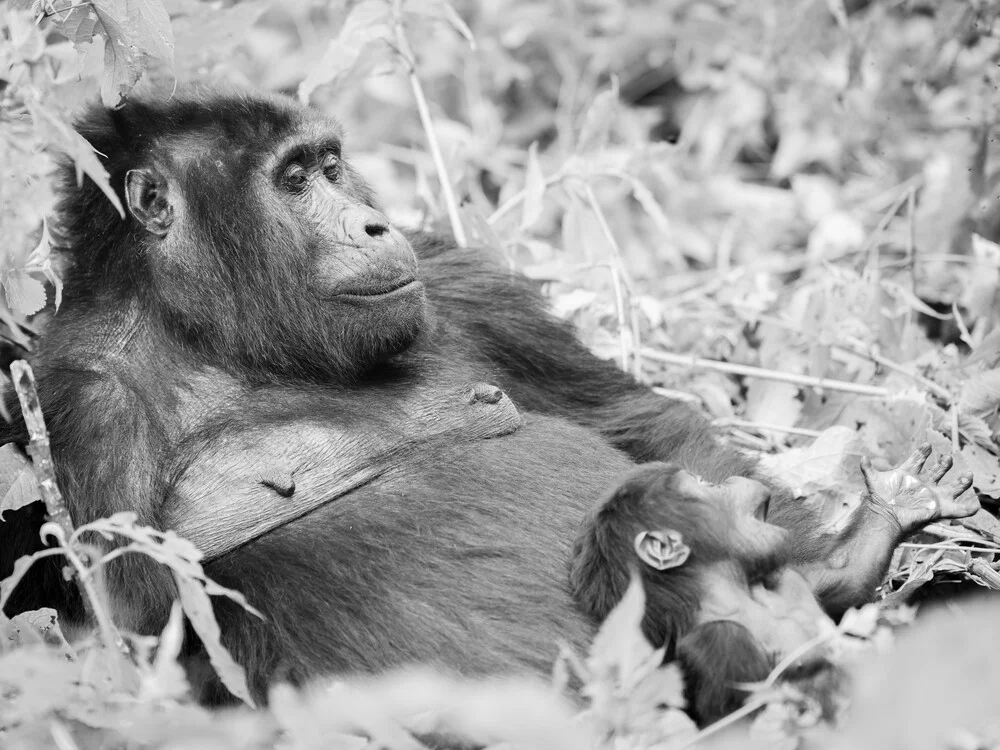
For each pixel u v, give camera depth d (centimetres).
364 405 923
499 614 827
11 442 841
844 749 695
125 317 920
